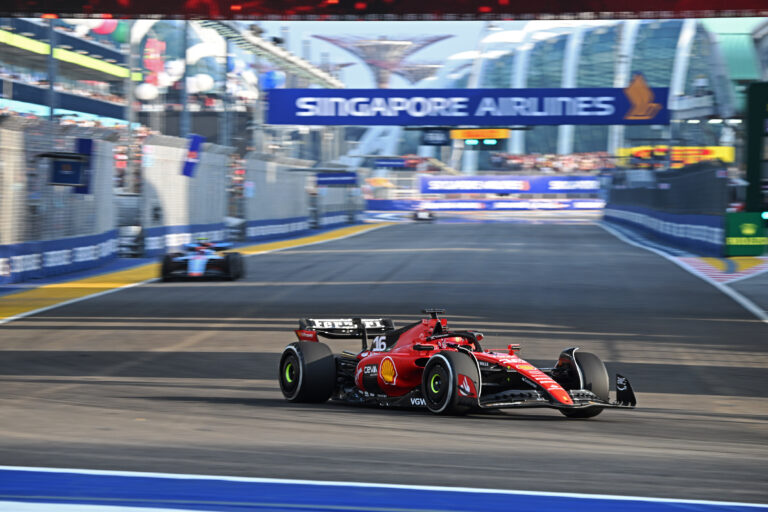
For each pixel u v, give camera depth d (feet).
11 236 190.90
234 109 418.92
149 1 158.20
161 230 282.15
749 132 270.67
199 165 320.50
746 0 149.18
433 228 509.35
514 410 69.46
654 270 226.58
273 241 380.37
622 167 594.65
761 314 143.54
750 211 272.10
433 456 49.24
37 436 54.85
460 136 316.19
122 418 62.80
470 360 61.82
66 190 216.74
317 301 159.22
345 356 76.18
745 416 69.67
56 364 95.45
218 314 140.97
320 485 42.01
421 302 157.69
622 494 40.98
